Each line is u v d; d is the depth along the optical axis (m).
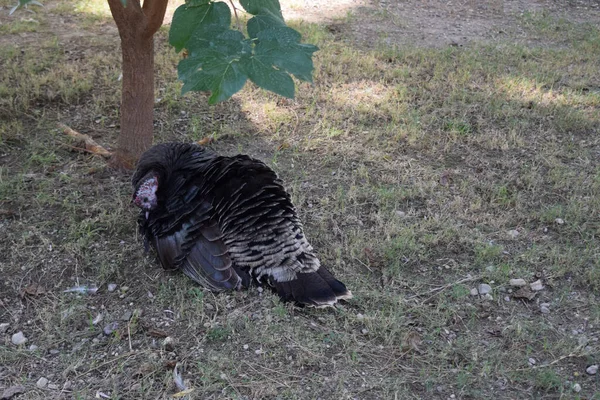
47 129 4.05
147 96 3.67
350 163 3.90
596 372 2.88
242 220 3.07
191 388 2.78
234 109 4.28
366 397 2.78
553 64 5.00
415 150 4.02
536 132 4.19
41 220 3.45
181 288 3.16
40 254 3.29
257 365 2.86
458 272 3.28
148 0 3.49
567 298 3.18
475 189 3.76
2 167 3.74
